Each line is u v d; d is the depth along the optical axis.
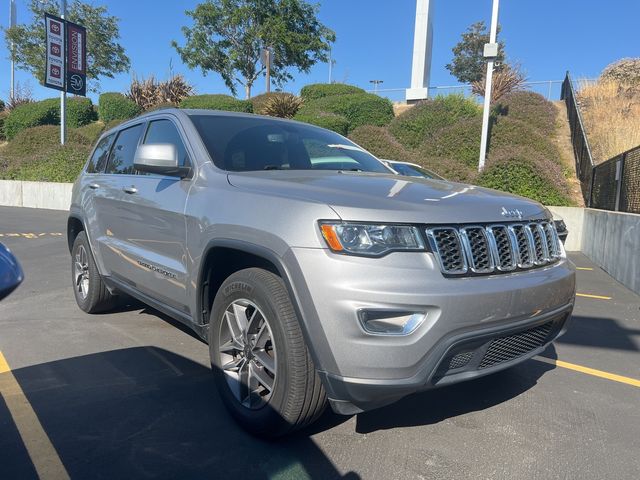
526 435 3.00
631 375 4.01
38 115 24.64
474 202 2.80
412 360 2.35
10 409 3.14
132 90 25.67
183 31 32.34
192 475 2.51
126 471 2.53
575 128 16.73
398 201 2.57
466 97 19.33
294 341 2.54
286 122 4.27
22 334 4.51
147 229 3.74
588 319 5.57
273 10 31.14
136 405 3.22
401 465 2.64
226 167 3.36
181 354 4.10
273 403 2.66
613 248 8.12
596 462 2.73
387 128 18.81
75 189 5.31
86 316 5.07
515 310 2.63
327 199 2.54
